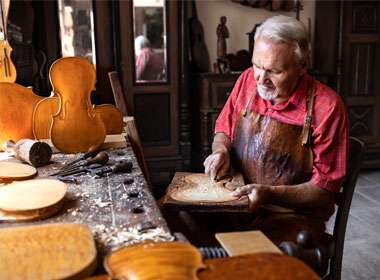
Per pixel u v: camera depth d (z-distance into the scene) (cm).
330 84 350
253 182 143
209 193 120
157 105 322
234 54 350
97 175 117
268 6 349
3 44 152
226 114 157
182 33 313
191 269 66
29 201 94
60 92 136
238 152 148
